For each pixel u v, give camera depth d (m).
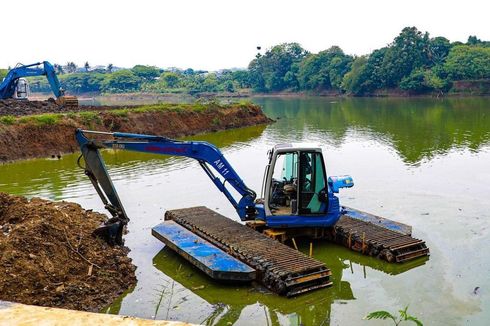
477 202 12.98
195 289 8.13
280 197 10.31
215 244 9.55
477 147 21.94
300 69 104.31
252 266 8.38
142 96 107.19
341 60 97.00
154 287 8.23
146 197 14.34
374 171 17.33
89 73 131.25
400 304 7.47
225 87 114.44
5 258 7.48
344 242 10.07
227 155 21.97
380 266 9.04
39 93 125.62
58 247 8.40
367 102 66.62
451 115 39.91
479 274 8.48
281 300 7.69
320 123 36.62
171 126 29.64
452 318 6.97
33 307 3.91
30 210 9.80
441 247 9.81
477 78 76.56
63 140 22.62
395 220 11.60
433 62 85.25
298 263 8.23
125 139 10.16
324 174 9.77
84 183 16.03
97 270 8.32
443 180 15.59
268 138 28.22
